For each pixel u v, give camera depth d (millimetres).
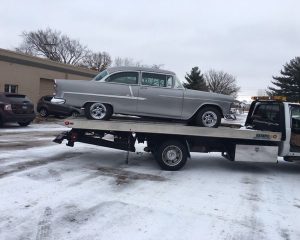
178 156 9328
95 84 9344
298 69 71562
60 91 9250
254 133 9422
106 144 9461
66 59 72312
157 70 9680
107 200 6547
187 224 5656
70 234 5051
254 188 8086
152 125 9023
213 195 7305
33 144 12281
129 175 8531
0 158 9531
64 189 7059
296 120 9781
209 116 9836
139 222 5605
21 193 6664
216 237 5242
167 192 7270
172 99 9609
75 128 9008
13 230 5098
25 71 25406
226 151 9828
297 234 5547
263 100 10648
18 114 17141
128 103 9469
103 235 5074
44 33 69750
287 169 10656
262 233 5500
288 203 7105
